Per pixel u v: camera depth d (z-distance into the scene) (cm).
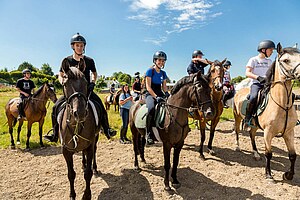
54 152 682
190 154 651
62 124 400
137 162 545
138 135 562
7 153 677
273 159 613
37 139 809
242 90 681
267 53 557
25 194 441
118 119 1214
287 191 442
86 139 400
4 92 3966
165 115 441
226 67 984
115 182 485
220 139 809
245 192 441
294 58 426
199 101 407
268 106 478
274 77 472
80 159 616
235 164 579
